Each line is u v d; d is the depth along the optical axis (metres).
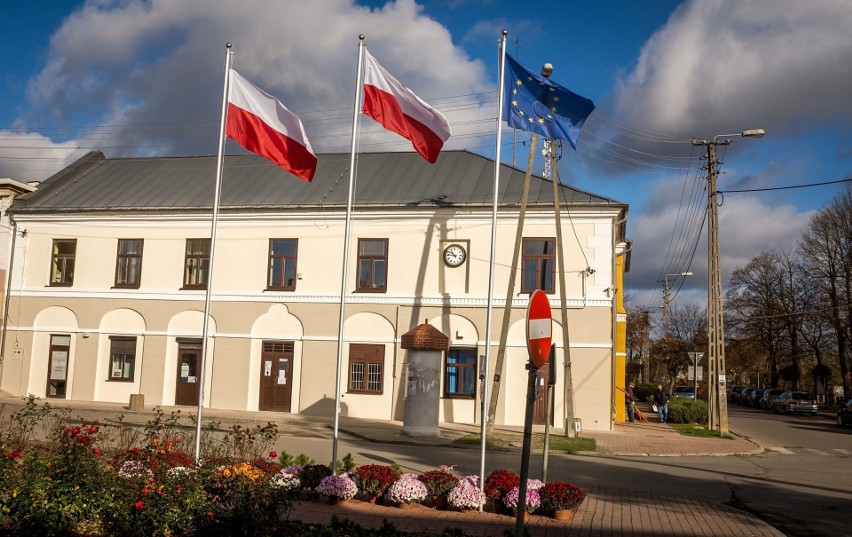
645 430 29.42
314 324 29.19
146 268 30.95
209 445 13.34
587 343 27.17
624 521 11.30
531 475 16.16
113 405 29.41
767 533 10.79
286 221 29.88
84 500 7.97
